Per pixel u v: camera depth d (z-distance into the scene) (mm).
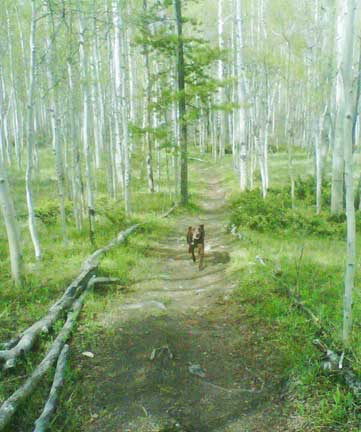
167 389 4844
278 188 21234
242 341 5957
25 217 15375
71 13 10656
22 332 5992
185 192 19562
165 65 25469
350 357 4828
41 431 3898
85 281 8117
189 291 8406
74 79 12750
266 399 4621
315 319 5984
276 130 43625
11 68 21781
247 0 26562
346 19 4652
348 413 4070
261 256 9703
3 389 4598
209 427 4215
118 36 17719
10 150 28281
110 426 4191
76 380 4957
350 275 4945
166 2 18891
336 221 14688
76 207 12992
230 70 36469
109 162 19953
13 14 21016
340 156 15125
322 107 17672
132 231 13484
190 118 18156
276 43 18219
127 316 6820
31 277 8320
